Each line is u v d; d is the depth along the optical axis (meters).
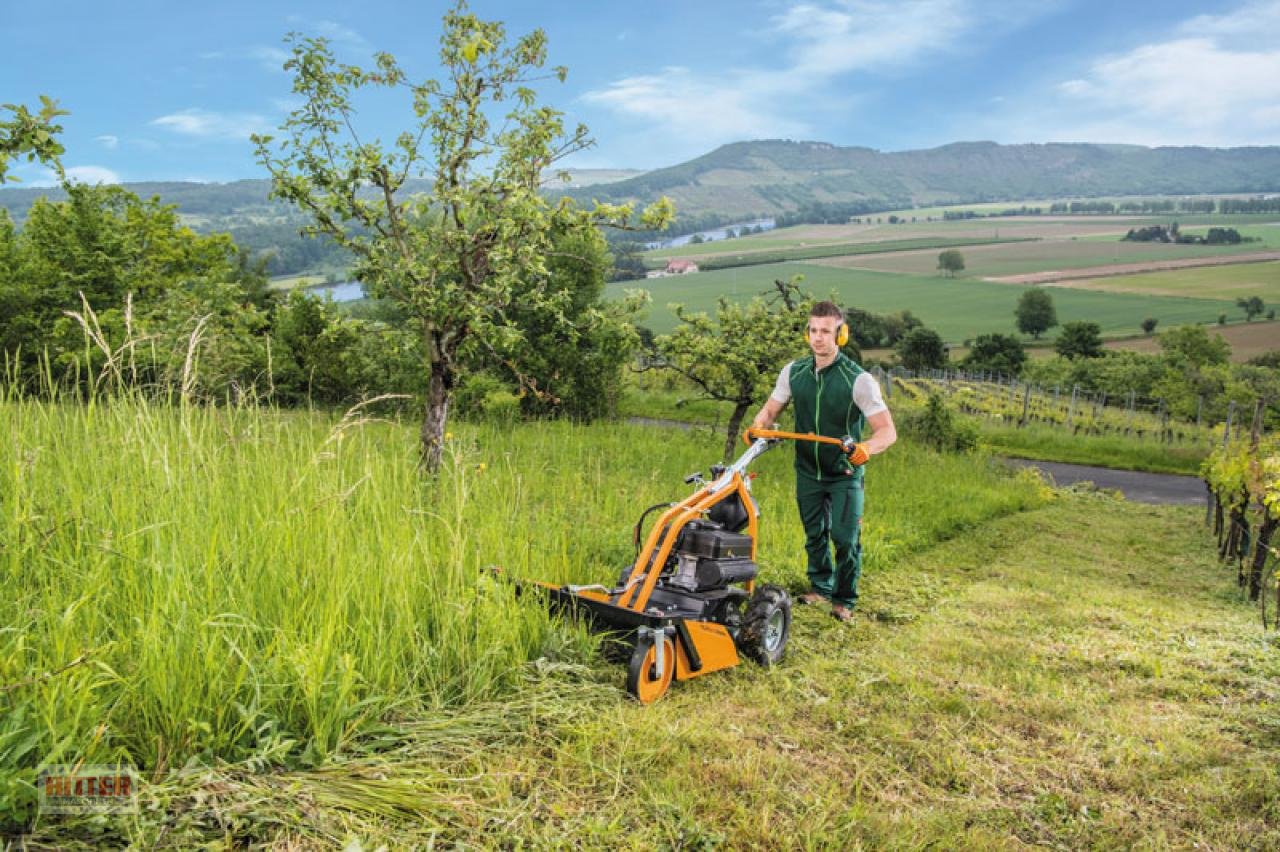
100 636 3.49
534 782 3.34
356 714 3.60
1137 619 7.25
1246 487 10.33
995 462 22.05
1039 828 3.51
